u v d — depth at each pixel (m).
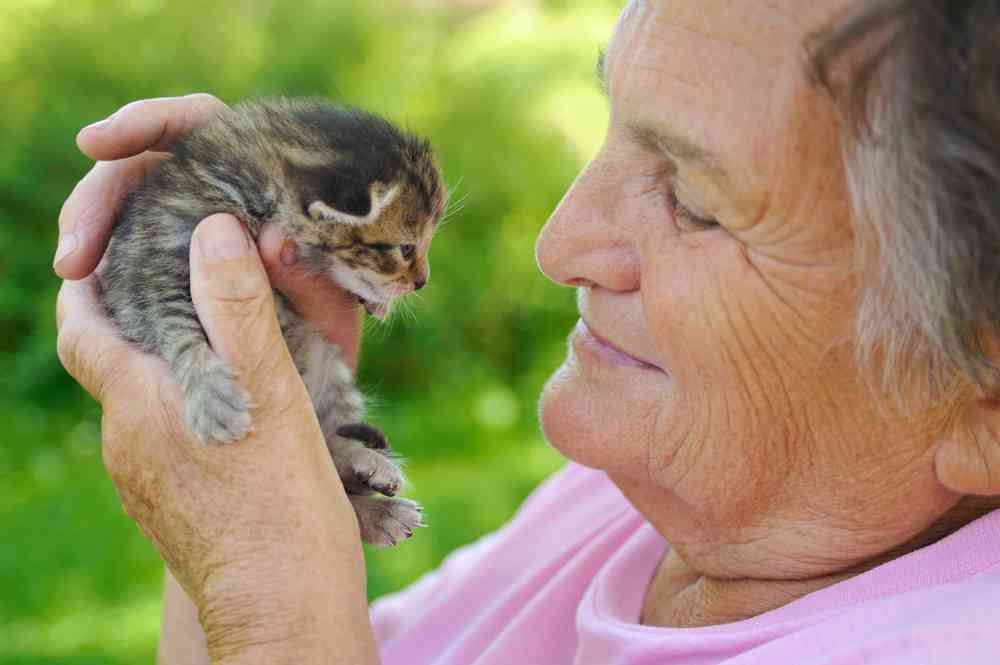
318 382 0.76
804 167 0.58
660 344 0.62
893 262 0.56
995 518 0.59
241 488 0.65
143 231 0.73
